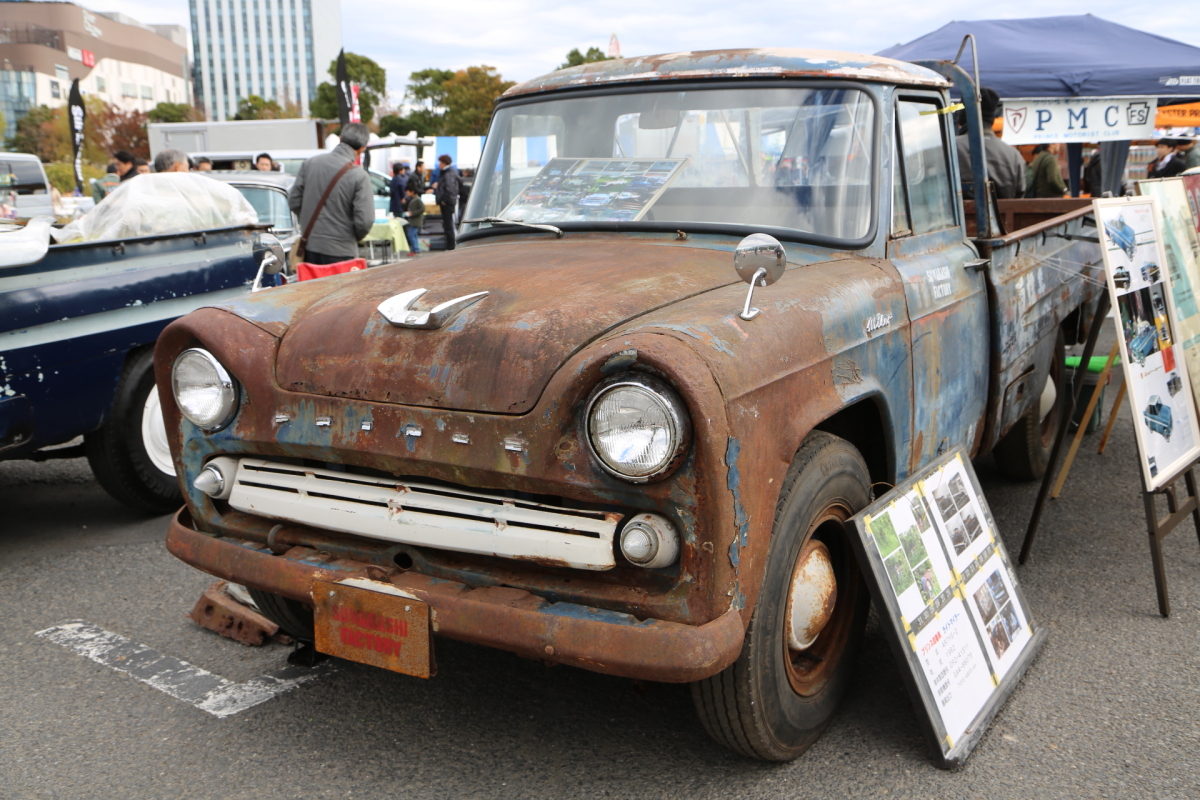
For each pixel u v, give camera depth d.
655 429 2.27
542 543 2.43
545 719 3.19
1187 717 3.19
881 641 3.71
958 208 4.04
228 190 5.68
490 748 3.02
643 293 2.74
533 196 3.76
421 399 2.56
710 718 2.69
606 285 2.80
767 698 2.66
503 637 2.43
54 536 4.92
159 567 4.50
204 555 2.95
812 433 2.89
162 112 96.12
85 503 5.46
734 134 3.55
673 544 2.36
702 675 2.31
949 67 4.17
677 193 3.55
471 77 77.06
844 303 2.93
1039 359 4.77
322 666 3.55
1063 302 5.07
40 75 145.75
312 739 3.07
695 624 2.36
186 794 2.79
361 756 2.98
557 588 2.48
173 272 4.96
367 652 2.65
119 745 3.04
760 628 2.58
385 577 2.64
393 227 15.25
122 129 81.00
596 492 2.38
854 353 2.93
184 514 3.16
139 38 188.88
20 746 3.03
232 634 3.76
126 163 9.70
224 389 2.86
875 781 2.84
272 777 2.87
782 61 3.62
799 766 2.91
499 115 4.08
